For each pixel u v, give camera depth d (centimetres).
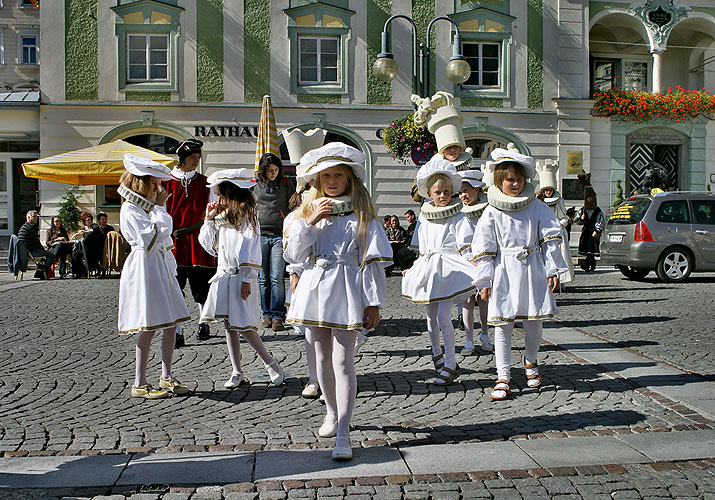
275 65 2044
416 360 680
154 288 530
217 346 746
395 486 363
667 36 2295
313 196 431
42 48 1969
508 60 2142
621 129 2289
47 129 1980
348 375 413
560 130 2175
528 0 2152
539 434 447
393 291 1311
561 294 1230
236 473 379
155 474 377
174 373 623
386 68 1385
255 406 517
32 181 2278
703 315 955
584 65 2186
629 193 2338
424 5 2102
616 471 383
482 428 462
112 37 1986
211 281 577
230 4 2022
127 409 509
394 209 2098
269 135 943
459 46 1390
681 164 2348
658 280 1483
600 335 809
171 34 2003
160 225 529
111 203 2011
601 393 550
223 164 2030
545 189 1119
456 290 582
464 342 776
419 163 1473
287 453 411
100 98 1991
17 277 1606
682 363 655
